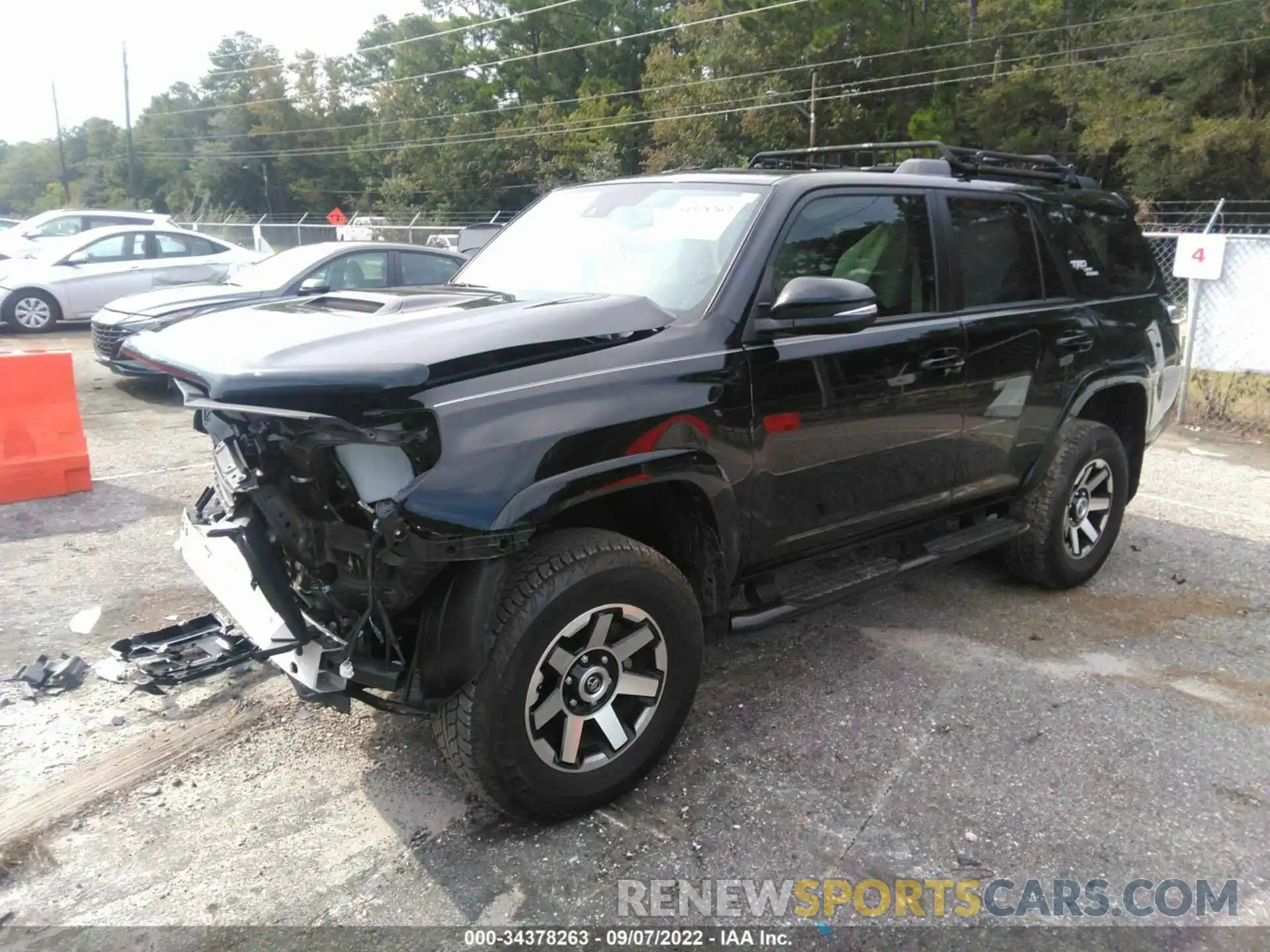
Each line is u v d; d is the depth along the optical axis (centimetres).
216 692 385
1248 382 999
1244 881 282
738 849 292
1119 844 298
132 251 1475
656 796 318
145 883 275
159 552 541
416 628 286
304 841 295
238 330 300
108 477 695
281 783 325
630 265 364
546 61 6469
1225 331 1038
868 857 289
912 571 406
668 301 340
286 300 362
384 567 263
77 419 648
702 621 331
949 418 404
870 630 456
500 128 5922
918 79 3966
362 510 273
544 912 265
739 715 372
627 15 6097
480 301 332
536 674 279
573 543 290
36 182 10494
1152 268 555
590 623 293
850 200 377
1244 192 3039
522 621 273
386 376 247
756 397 327
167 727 359
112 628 441
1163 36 3127
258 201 7950
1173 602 500
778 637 447
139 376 974
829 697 388
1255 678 414
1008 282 443
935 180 415
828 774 332
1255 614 486
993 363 418
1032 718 374
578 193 437
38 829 299
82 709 371
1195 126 2964
